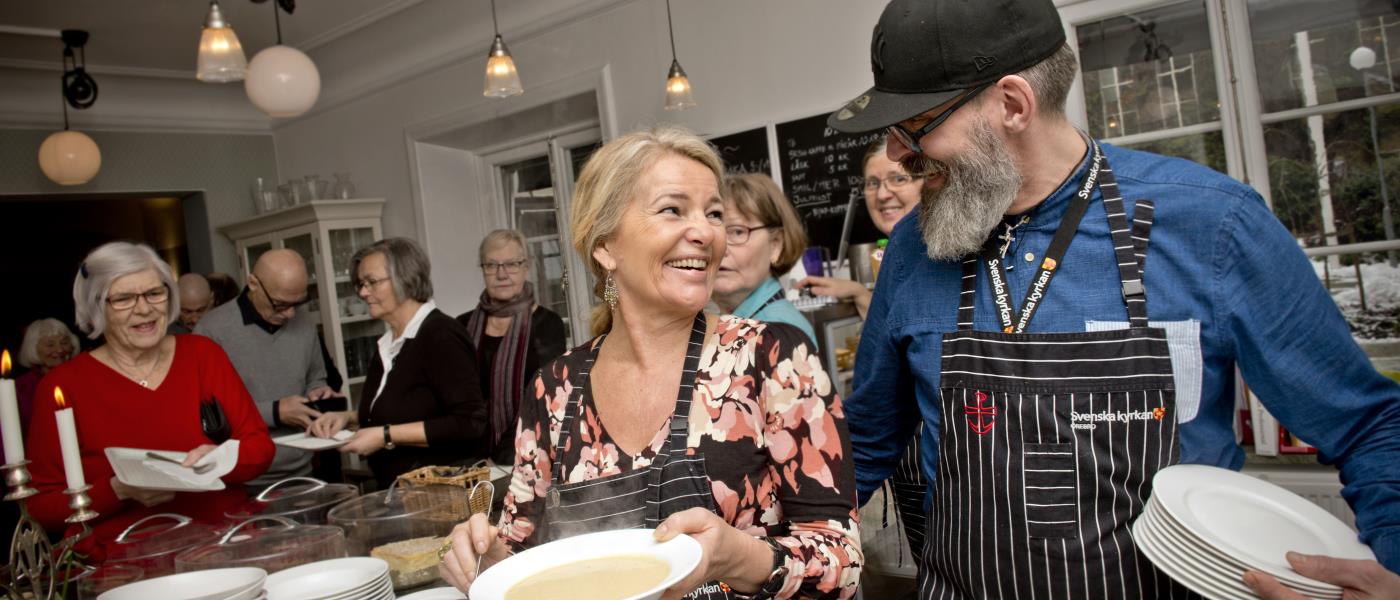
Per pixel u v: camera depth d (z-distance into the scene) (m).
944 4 1.03
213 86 5.62
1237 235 0.98
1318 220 2.64
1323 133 2.61
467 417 2.60
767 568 0.94
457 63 4.85
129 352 2.24
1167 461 1.02
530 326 3.22
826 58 3.57
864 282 3.28
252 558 1.48
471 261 5.40
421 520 1.66
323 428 2.72
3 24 4.18
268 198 5.56
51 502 2.06
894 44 1.07
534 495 1.23
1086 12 2.88
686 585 0.83
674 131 1.14
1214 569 0.90
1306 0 2.59
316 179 5.21
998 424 1.08
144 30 4.54
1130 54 2.86
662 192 1.08
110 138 5.40
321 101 5.61
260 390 3.33
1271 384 1.00
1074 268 1.07
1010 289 1.11
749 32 3.76
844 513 1.05
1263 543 0.93
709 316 1.16
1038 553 1.05
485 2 4.52
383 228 5.45
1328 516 0.99
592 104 4.53
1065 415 1.04
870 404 1.33
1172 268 1.01
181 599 1.20
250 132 6.00
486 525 1.09
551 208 5.19
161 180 5.60
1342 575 0.86
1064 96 1.06
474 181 5.42
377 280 2.67
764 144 3.76
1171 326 1.01
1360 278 2.58
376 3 4.58
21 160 5.08
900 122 1.03
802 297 3.10
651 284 1.09
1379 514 0.92
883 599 1.79
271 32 4.80
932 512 1.19
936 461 1.19
